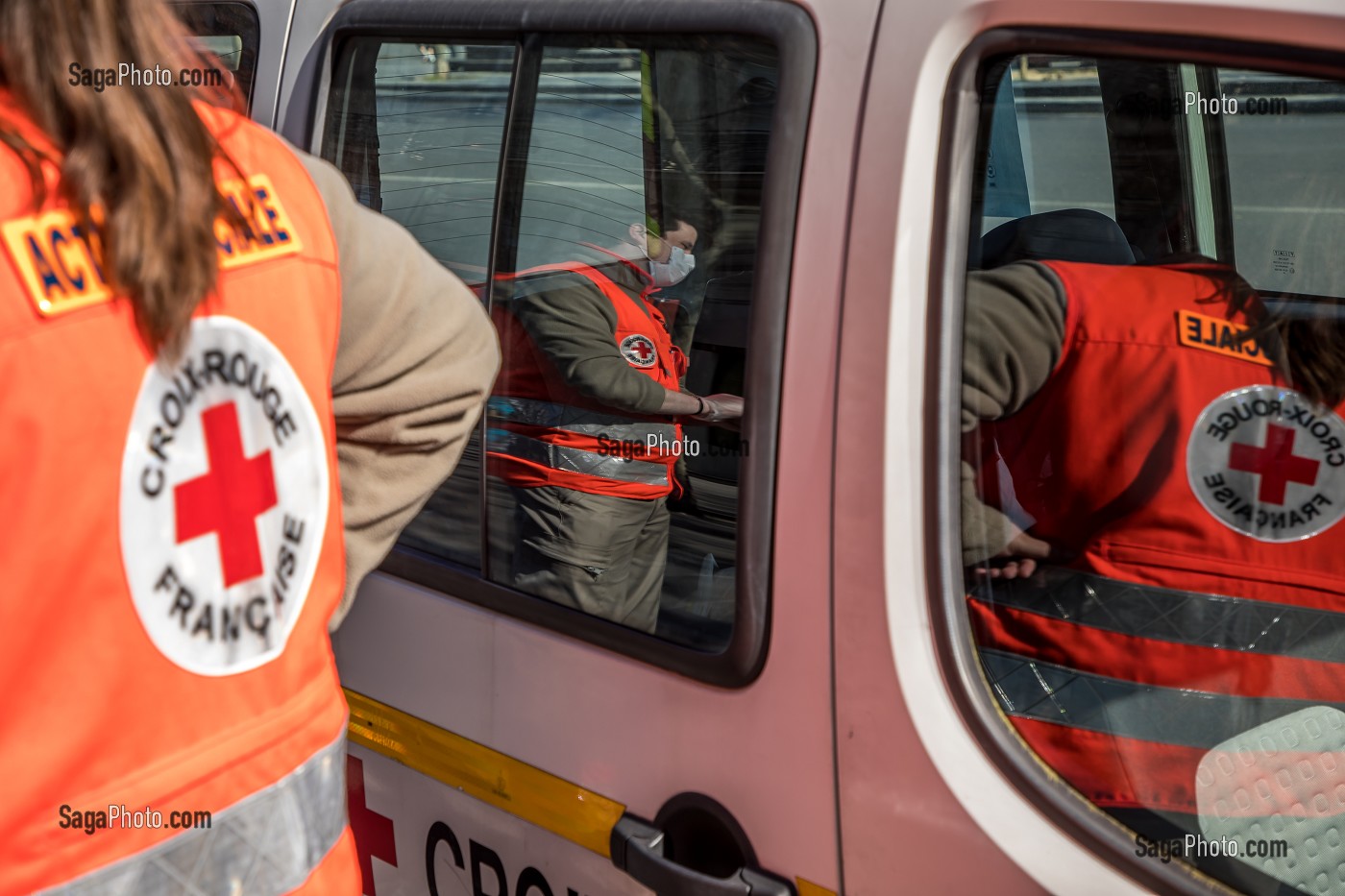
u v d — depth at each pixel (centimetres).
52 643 85
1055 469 142
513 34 173
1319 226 184
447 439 126
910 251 133
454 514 183
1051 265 145
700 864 153
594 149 166
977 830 130
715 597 155
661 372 164
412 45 187
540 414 175
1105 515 141
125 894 90
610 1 161
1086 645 139
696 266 160
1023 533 143
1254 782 137
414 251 123
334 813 109
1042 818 131
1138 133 180
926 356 133
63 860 87
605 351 164
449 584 181
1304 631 141
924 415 133
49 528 84
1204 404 139
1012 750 132
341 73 200
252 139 105
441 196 186
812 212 141
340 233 114
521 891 174
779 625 143
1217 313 142
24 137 86
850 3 140
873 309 135
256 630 99
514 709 172
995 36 131
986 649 139
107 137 86
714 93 152
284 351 100
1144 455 139
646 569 162
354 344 116
